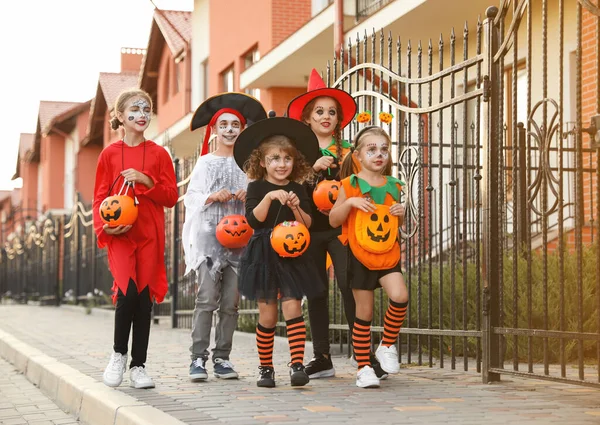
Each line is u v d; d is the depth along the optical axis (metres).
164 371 6.42
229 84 21.52
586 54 10.58
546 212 4.84
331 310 8.27
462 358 7.11
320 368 5.83
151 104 5.64
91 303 18.28
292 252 5.14
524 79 12.08
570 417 4.06
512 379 5.53
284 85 17.92
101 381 5.73
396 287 5.20
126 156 5.52
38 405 6.04
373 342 6.87
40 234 25.94
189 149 25.58
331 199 5.52
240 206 5.93
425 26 12.62
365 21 12.90
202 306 5.76
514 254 5.18
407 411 4.29
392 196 5.32
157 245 5.52
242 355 7.76
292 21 18.48
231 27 20.98
